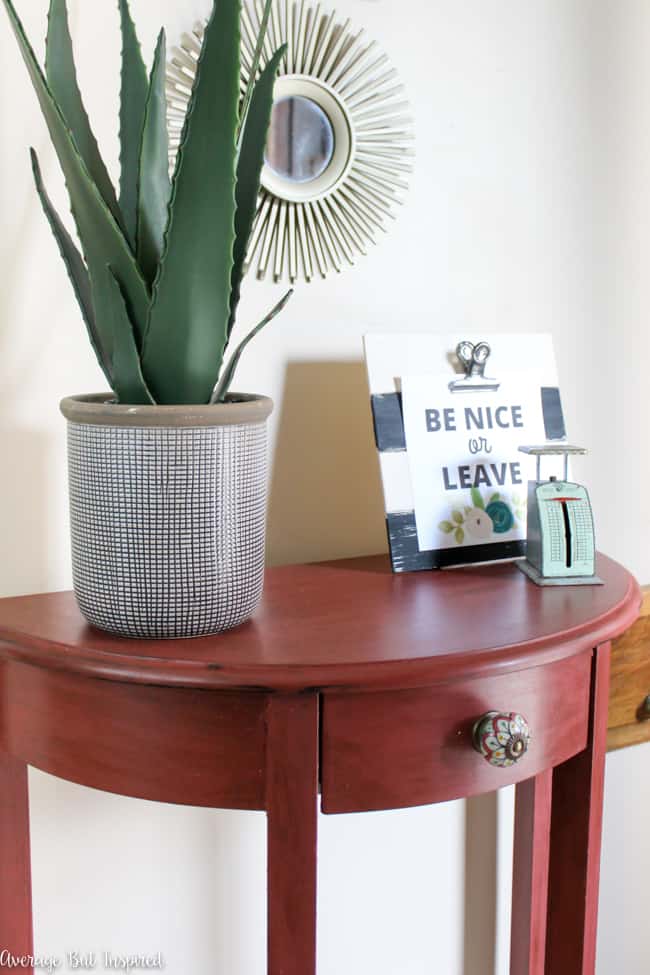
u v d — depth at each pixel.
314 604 0.80
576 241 1.13
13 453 0.87
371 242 1.00
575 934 0.91
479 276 1.08
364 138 0.98
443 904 1.18
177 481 0.68
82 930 0.97
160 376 0.70
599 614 0.77
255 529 0.73
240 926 1.06
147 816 0.99
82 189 0.65
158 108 0.70
